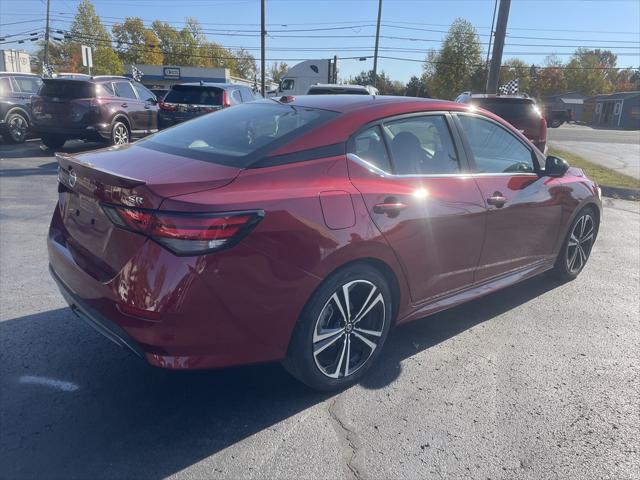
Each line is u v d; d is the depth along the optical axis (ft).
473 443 9.24
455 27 193.16
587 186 16.74
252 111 12.14
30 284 15.35
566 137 108.37
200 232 8.10
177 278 8.09
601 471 8.70
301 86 93.09
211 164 9.48
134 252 8.41
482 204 12.56
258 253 8.64
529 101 39.45
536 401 10.56
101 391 10.32
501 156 13.87
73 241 10.31
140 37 258.98
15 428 9.15
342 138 10.39
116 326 8.66
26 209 24.09
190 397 10.25
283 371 11.32
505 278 14.25
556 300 15.76
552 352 12.57
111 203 8.78
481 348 12.66
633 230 24.77
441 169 12.09
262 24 106.42
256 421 9.61
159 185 8.36
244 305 8.68
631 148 82.99
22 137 46.57
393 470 8.51
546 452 9.10
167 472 8.28
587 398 10.75
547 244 15.42
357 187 10.14
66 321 13.11
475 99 39.52
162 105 44.88
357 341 10.81
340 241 9.56
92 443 8.86
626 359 12.37
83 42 209.87
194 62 284.20
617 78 346.33
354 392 10.66
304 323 9.50
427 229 11.26
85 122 39.24
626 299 15.96
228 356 8.88
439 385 11.00
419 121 11.97
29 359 11.34
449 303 12.56
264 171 9.31
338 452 8.87
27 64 117.08
